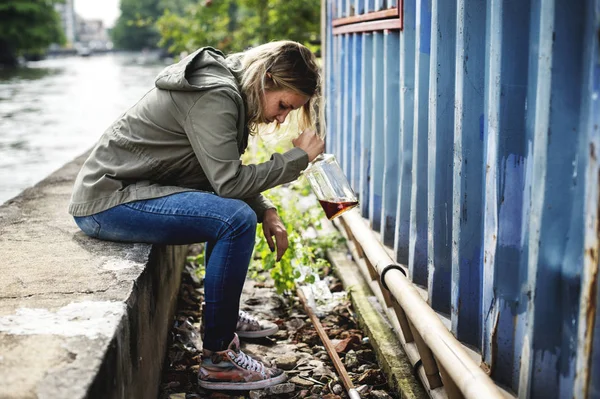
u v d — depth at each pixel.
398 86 3.27
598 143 1.53
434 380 2.57
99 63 54.97
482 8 2.18
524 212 1.93
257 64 2.59
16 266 2.64
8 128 12.59
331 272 4.38
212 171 2.56
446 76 2.49
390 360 2.94
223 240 2.64
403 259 3.13
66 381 1.78
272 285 4.21
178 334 3.41
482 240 2.29
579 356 1.63
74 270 2.59
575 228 1.70
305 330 3.52
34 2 51.97
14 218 3.42
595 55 1.54
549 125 1.69
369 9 3.70
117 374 2.06
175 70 2.62
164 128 2.66
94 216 2.80
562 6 1.64
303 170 2.73
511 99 1.94
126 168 2.74
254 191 2.62
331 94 5.11
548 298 1.80
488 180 2.07
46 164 8.91
